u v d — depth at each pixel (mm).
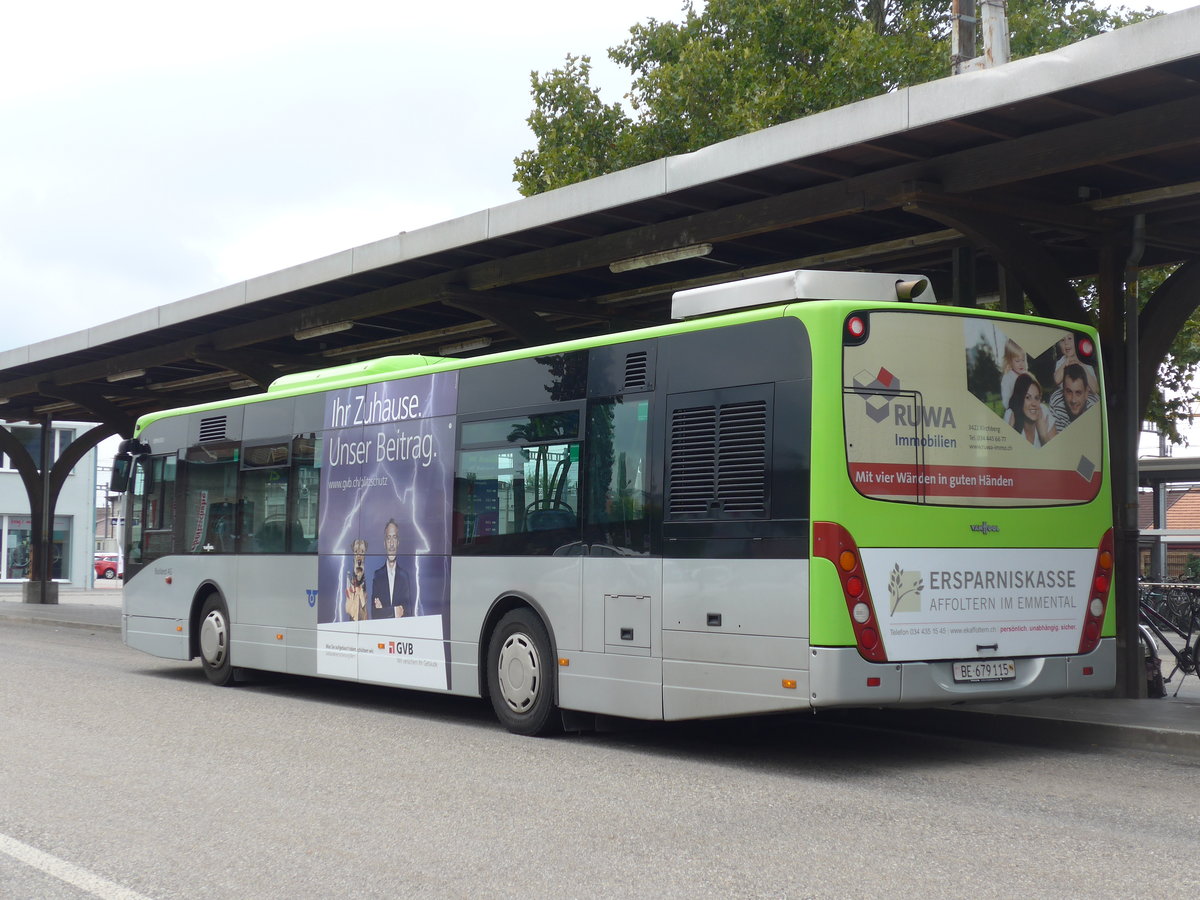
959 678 8633
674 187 12258
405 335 21016
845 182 11766
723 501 8891
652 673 9297
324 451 13133
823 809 7352
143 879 5809
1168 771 8703
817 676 8195
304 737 10344
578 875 5832
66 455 34438
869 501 8367
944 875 5777
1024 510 9039
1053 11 25734
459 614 11188
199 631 15086
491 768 8836
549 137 29234
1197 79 9367
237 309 19141
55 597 34531
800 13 26859
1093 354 9570
